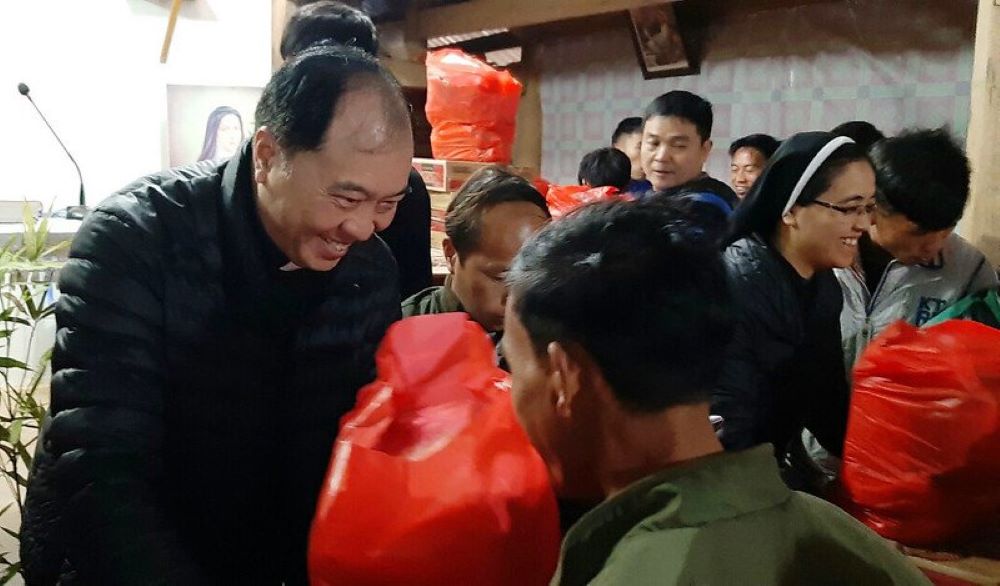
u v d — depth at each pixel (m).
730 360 1.51
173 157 3.84
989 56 2.33
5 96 4.00
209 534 1.32
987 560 1.39
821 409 1.75
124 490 1.09
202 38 4.02
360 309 1.36
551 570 0.99
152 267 1.19
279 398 1.32
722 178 4.11
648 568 0.66
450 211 1.57
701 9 4.04
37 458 1.26
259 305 1.25
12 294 2.28
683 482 0.70
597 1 3.84
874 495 1.46
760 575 0.68
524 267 0.80
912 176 1.84
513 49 5.12
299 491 1.36
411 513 0.91
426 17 4.68
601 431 0.76
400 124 1.09
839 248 1.61
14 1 3.95
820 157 1.58
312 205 1.08
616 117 4.59
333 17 1.96
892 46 3.39
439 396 1.06
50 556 1.20
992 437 1.35
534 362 0.78
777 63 3.81
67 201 4.15
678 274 0.74
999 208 2.34
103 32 4.05
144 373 1.18
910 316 2.04
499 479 0.94
